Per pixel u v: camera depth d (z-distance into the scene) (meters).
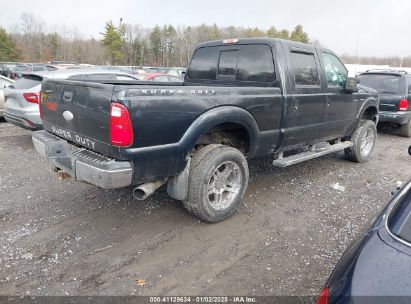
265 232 3.79
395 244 1.82
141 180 3.28
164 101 3.19
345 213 4.32
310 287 2.91
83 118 3.36
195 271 3.08
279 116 4.30
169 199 4.56
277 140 4.42
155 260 3.23
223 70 4.92
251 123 3.95
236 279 2.99
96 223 3.90
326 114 5.11
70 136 3.68
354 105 5.80
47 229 3.74
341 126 5.63
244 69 4.63
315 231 3.84
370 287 1.61
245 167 4.02
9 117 7.28
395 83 9.16
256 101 3.96
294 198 4.74
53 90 3.83
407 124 9.45
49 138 3.98
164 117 3.21
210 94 3.56
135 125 3.03
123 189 4.86
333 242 3.62
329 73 5.17
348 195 4.94
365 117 6.80
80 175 3.32
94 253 3.32
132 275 3.01
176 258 3.27
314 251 3.44
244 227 3.88
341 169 6.18
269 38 4.38
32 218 3.98
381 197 4.91
